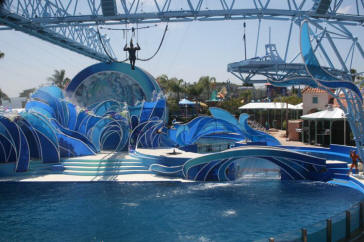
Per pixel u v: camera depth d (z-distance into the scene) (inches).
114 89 1504.7
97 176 985.5
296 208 650.2
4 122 1024.9
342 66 780.0
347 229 407.5
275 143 1320.1
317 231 367.6
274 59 1047.6
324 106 1715.1
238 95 3486.7
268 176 943.0
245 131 1341.0
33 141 1165.1
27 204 715.4
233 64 1104.8
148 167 1042.7
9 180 948.6
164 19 1033.5
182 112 2965.1
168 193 790.5
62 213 653.3
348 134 1234.0
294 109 2112.5
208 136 1899.6
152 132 1277.1
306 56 748.6
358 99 766.5
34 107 1179.3
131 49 868.6
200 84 3107.8
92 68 1483.8
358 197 710.5
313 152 1103.6
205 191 802.2
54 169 1043.9
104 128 1284.4
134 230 560.4
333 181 848.9
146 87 1467.8
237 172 976.9
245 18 1013.8
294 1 964.0
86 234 547.2
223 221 591.2
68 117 1251.2
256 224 571.8
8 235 547.5
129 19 1038.4
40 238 534.3
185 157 976.3
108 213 649.0
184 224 582.2
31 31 1146.0
